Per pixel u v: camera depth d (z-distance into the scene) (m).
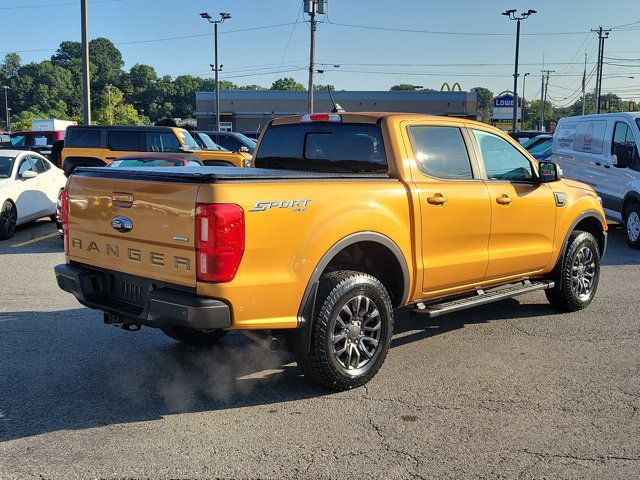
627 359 5.52
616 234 13.34
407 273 5.07
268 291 4.19
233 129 73.00
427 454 3.80
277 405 4.50
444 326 6.52
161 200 4.19
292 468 3.63
